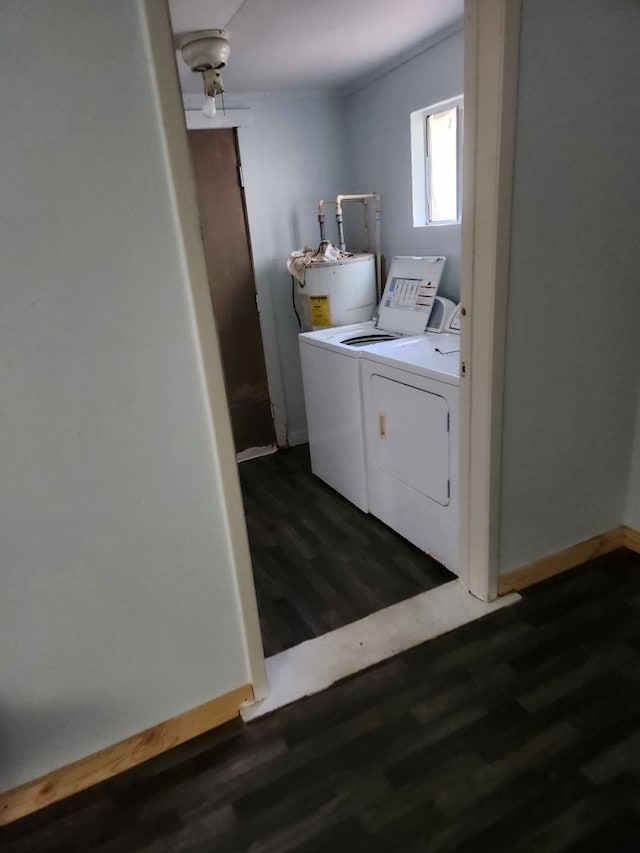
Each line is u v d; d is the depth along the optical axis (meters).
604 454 2.09
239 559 1.50
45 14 1.01
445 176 2.78
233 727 1.60
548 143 1.56
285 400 3.68
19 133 1.04
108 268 1.17
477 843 1.25
